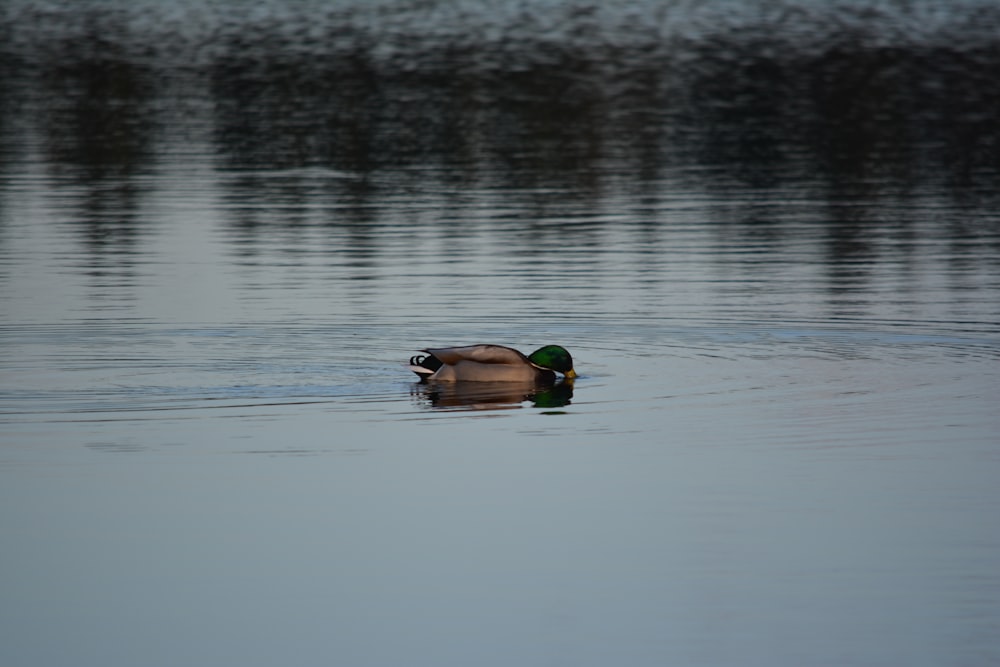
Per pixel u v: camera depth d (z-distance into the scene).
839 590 17.42
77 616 16.91
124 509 20.03
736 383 26.89
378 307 33.78
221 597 17.34
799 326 31.91
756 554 18.42
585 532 19.11
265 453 22.44
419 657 15.91
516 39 105.62
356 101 76.62
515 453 22.48
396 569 18.00
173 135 66.69
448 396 25.98
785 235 44.62
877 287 36.41
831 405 25.25
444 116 71.88
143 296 35.03
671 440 23.19
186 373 27.39
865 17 121.88
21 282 36.81
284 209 49.47
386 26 114.75
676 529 19.30
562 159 60.53
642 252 41.59
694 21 119.38
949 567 18.00
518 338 30.73
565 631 16.42
